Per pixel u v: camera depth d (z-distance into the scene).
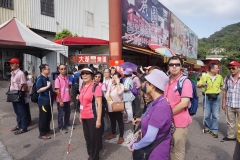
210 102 4.79
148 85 2.02
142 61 15.74
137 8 11.59
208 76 4.76
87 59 7.80
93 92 3.20
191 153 3.80
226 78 4.55
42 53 7.94
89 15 15.30
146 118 1.97
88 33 15.28
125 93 5.40
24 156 3.60
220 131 5.15
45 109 4.36
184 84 2.45
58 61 12.56
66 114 5.01
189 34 25.06
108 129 5.08
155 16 14.28
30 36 6.12
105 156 3.61
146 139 1.85
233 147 4.09
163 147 1.91
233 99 4.26
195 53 29.81
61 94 4.77
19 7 11.31
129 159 3.49
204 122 4.96
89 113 3.22
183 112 2.52
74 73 7.15
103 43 9.49
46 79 4.44
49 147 3.98
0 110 6.80
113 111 4.04
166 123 1.89
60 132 4.84
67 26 13.77
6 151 3.78
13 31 5.80
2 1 10.66
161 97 1.96
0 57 13.45
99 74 4.63
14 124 5.40
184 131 2.49
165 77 1.98
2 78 13.63
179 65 2.55
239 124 2.32
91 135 3.24
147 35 12.98
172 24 18.16
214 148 4.04
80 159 3.51
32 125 5.37
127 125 5.42
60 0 13.27
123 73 5.45
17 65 4.67
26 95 5.25
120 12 9.36
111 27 9.36
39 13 12.19
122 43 9.97
